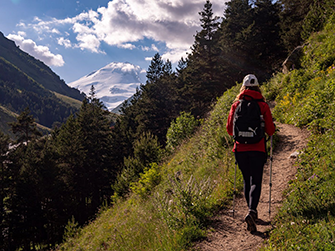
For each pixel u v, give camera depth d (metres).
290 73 13.30
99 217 16.42
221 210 5.12
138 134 60.69
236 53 41.50
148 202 9.04
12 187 46.53
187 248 4.24
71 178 52.97
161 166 14.23
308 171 5.07
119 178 19.02
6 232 44.22
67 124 63.72
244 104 4.12
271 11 46.78
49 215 44.03
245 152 4.09
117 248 6.60
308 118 7.98
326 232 3.21
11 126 69.31
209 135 10.62
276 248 3.37
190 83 50.41
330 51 11.52
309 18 16.66
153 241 5.10
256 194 3.94
